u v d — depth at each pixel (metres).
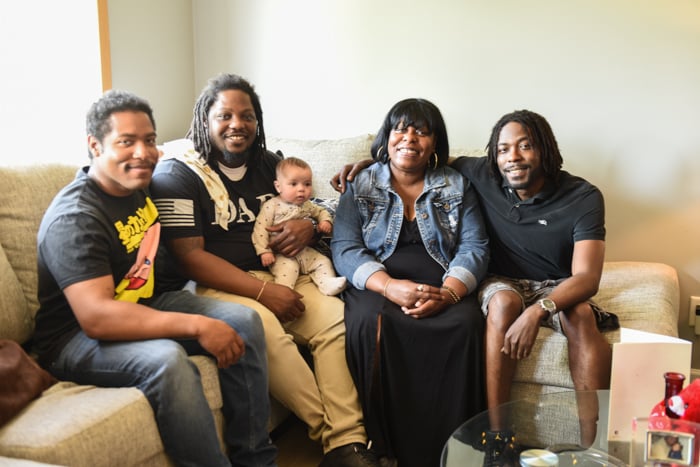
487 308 2.04
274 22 3.06
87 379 1.62
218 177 2.11
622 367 1.44
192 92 3.21
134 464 1.47
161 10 2.93
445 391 1.99
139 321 1.61
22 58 2.45
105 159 1.68
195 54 3.21
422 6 2.82
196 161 2.08
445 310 2.02
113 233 1.69
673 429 1.28
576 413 1.54
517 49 2.72
